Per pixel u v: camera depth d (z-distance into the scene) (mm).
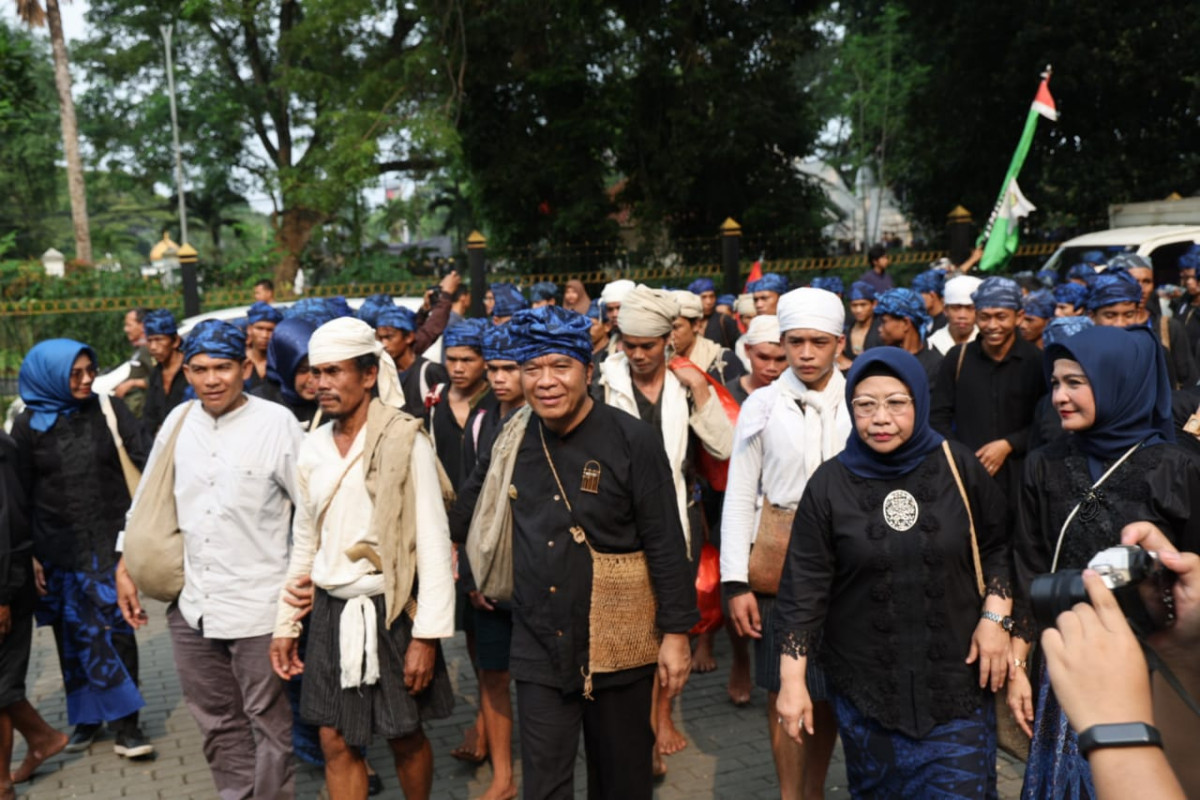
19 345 14586
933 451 3064
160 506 4004
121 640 5203
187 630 4031
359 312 6133
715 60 20891
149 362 8961
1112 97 19547
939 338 7336
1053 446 3133
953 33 20109
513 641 3438
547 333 3234
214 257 37750
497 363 4469
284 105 28531
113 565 5121
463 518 3801
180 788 4848
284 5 26750
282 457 3955
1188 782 1109
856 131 39312
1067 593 1197
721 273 17031
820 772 3945
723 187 21641
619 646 3328
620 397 4449
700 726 5223
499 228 22328
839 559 3104
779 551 3797
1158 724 1135
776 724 3922
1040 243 18172
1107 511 2928
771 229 21719
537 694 3354
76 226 30547
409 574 3646
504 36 20734
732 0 21062
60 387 5020
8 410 13766
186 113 32500
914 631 3012
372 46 23078
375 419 3705
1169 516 2873
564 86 20906
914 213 23156
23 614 4723
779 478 3816
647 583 3381
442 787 4730
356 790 3756
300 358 4867
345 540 3648
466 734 4988
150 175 34406
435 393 5355
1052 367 3131
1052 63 18688
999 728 4406
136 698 5137
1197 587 1173
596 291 17125
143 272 16766
